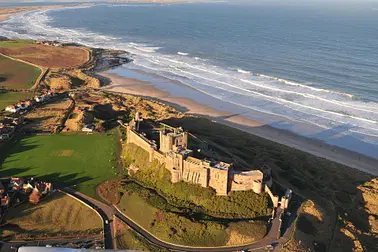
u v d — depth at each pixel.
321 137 152.38
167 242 88.50
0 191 103.88
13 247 86.44
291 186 109.62
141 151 118.69
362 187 111.50
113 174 116.81
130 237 90.56
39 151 131.12
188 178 101.44
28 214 98.19
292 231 89.25
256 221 90.75
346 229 93.69
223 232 88.31
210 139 138.62
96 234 91.56
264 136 153.25
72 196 105.56
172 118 161.38
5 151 130.88
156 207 97.44
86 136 144.25
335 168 124.44
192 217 92.50
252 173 97.44
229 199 96.06
